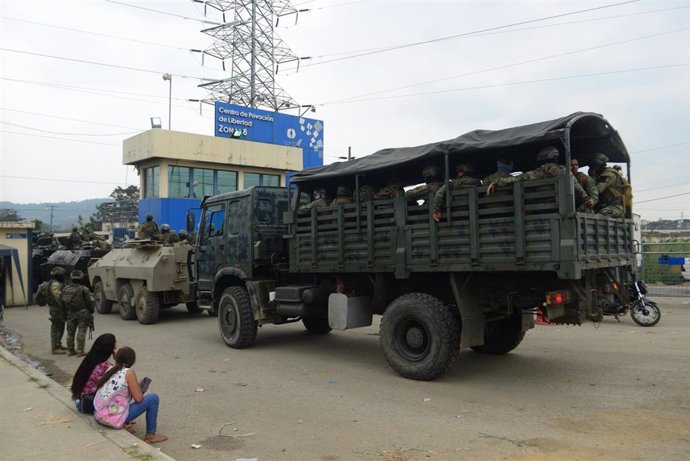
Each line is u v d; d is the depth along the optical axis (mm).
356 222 7609
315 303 8633
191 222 10797
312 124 32094
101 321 13602
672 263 18219
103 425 4848
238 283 9891
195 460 4398
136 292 13203
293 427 5188
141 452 4262
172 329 11984
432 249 6648
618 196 7148
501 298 6809
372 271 7387
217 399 6203
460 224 6398
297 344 9789
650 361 7809
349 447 4629
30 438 4582
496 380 6863
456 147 6457
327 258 8047
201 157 24297
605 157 7293
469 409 5660
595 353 8469
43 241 20734
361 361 8219
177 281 12781
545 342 9516
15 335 11422
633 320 11945
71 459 4125
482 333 6922
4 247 17016
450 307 7133
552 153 5996
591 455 4332
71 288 9148
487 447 4562
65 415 5219
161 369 7805
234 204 9812
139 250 13578
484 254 6152
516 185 5887
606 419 5242
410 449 4555
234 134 28453
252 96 41625
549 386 6523
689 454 4316
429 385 6672
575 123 6332
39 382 6480
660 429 4922
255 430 5125
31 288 17719
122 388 4852
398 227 7070
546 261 5645
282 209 9781
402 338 7086
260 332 11250
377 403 5941
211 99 39719
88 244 18359
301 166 28281
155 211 23547
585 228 5762
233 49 41500
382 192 7609
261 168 26891
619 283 7062
